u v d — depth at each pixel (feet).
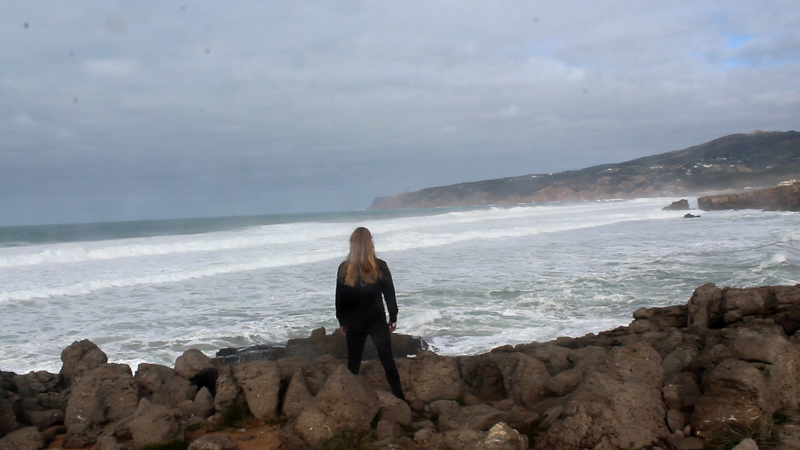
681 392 14.82
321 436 14.19
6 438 15.21
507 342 30.25
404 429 15.26
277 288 49.06
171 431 14.97
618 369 15.03
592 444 12.58
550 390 17.33
